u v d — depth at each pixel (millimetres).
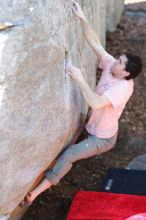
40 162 4102
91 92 4285
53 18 3969
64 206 5281
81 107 4809
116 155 6062
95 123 4691
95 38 4789
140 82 7535
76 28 4777
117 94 4434
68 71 4254
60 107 4172
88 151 4648
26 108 3799
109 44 8672
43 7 3785
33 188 4535
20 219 5047
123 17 9836
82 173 5754
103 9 7664
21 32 3592
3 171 3818
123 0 9898
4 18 3566
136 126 6609
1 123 3668
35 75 3795
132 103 7055
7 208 4031
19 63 3637
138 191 5082
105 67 4711
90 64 5848
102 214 4641
